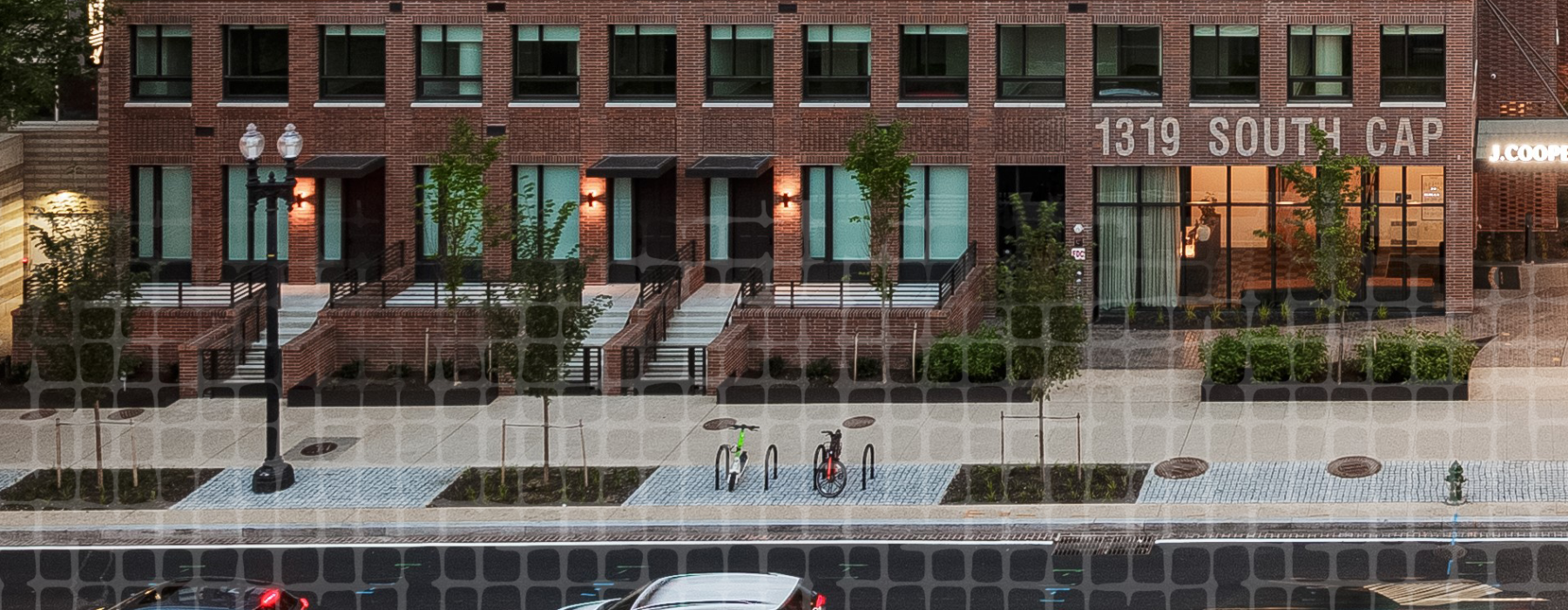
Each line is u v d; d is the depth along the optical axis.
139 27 45.12
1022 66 43.84
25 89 39.19
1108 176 44.38
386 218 45.00
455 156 38.41
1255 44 43.16
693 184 44.72
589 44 44.31
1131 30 43.44
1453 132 42.75
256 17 44.81
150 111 45.06
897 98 43.91
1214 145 43.41
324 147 45.00
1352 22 42.75
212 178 45.16
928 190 44.50
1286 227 43.84
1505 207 53.09
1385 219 43.75
